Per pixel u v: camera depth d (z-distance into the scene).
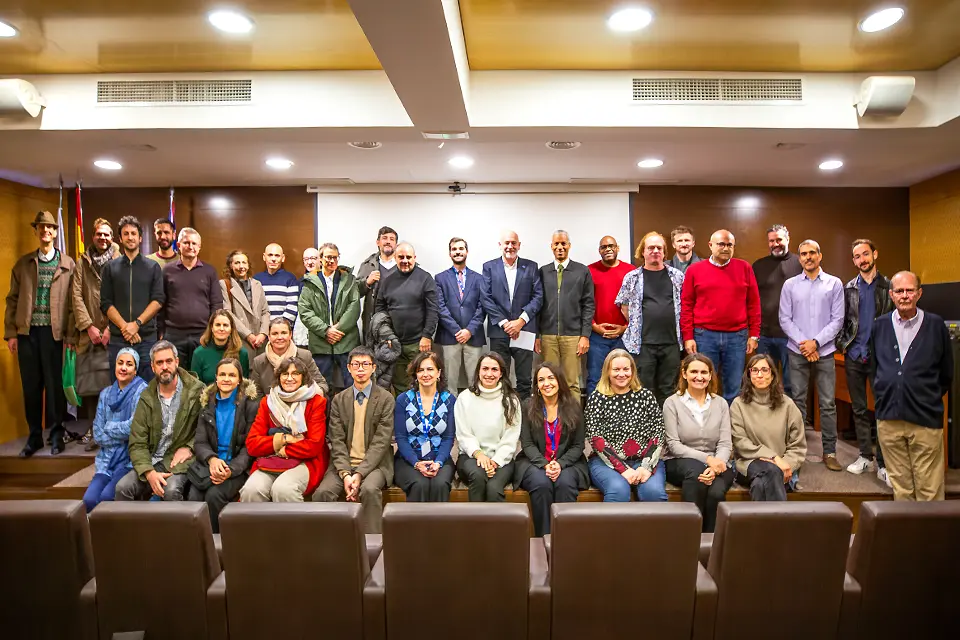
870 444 3.52
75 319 4.09
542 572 1.67
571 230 5.19
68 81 3.21
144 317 3.76
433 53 2.24
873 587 1.55
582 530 1.49
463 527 1.49
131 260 3.81
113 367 3.80
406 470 3.03
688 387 3.09
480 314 4.24
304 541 1.51
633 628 1.55
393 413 3.12
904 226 5.16
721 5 2.47
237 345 3.47
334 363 4.16
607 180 5.01
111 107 3.21
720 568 1.54
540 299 4.13
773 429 3.02
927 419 2.94
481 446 3.11
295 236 5.18
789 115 3.24
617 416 3.01
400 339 4.06
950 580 1.54
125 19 2.57
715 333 3.62
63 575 1.59
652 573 1.51
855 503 3.13
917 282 2.96
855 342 3.56
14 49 2.88
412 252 4.07
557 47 2.91
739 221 5.17
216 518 2.87
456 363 4.17
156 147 3.69
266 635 1.58
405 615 1.54
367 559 1.62
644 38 2.81
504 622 1.55
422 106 2.88
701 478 2.85
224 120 3.20
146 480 2.95
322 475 2.98
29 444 4.07
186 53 2.95
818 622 1.56
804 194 5.17
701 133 3.39
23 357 4.05
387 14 1.91
